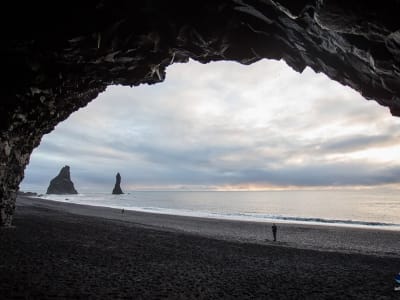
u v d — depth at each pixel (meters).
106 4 16.61
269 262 17.70
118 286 11.55
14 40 16.95
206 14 18.02
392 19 10.25
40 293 10.06
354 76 16.69
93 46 18.36
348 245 26.58
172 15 18.17
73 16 16.69
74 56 19.00
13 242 18.80
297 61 19.70
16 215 36.75
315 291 12.17
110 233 26.64
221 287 12.20
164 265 15.72
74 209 60.84
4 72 18.50
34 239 20.53
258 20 17.72
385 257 20.58
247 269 15.68
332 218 60.25
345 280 14.09
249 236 30.69
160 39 20.06
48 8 16.14
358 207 94.38
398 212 76.44
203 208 88.75
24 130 22.67
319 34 15.05
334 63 17.05
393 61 12.39
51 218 36.44
